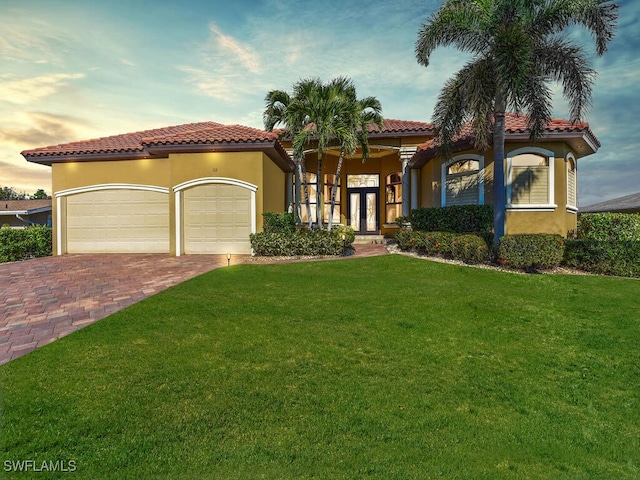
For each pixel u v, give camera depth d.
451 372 4.96
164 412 3.77
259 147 13.70
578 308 7.70
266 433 3.51
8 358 4.95
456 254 12.40
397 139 18.91
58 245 15.53
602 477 3.25
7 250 14.15
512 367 5.23
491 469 3.22
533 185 14.50
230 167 14.07
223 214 14.26
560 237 11.70
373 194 22.03
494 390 4.59
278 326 6.25
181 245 14.25
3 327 6.16
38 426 3.46
